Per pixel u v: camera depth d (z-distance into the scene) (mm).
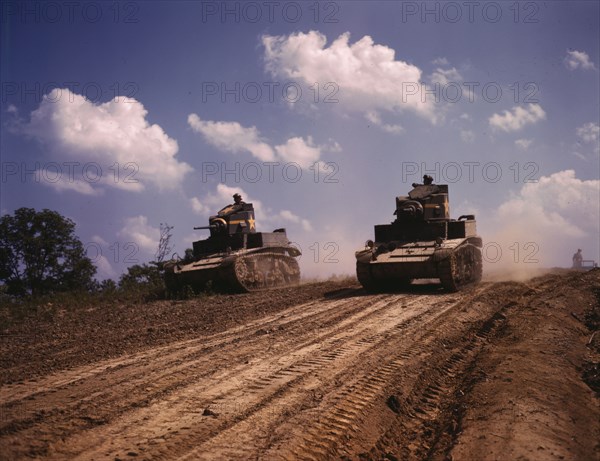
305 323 15383
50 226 35219
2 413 8008
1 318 19719
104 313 19953
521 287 21266
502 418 7965
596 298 19312
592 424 8086
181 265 26234
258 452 6836
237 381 9750
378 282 22516
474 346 12867
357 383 9641
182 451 6828
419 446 7855
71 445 6879
